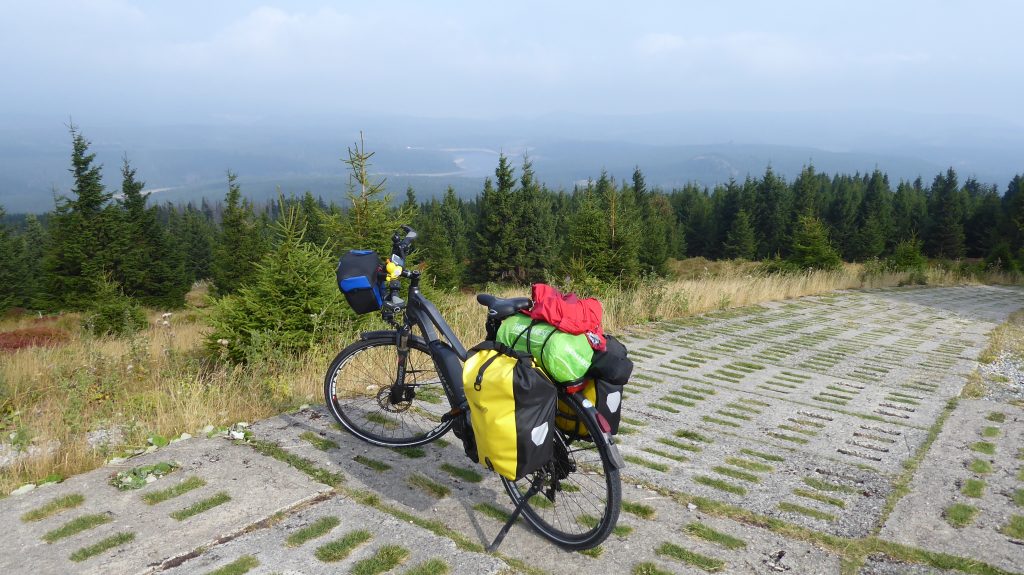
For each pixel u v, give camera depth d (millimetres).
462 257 61719
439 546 2898
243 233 38219
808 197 66500
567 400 2861
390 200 10062
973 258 64875
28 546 2760
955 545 3186
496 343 2852
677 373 7055
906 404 6164
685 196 84188
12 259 40812
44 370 6996
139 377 5988
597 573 2781
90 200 34844
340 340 6797
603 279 17188
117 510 3098
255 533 2926
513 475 2684
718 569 2861
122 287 34656
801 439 4957
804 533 3254
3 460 3764
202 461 3689
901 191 76375
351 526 3031
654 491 3688
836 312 13289
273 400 4793
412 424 4320
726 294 13242
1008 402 6348
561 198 75188
